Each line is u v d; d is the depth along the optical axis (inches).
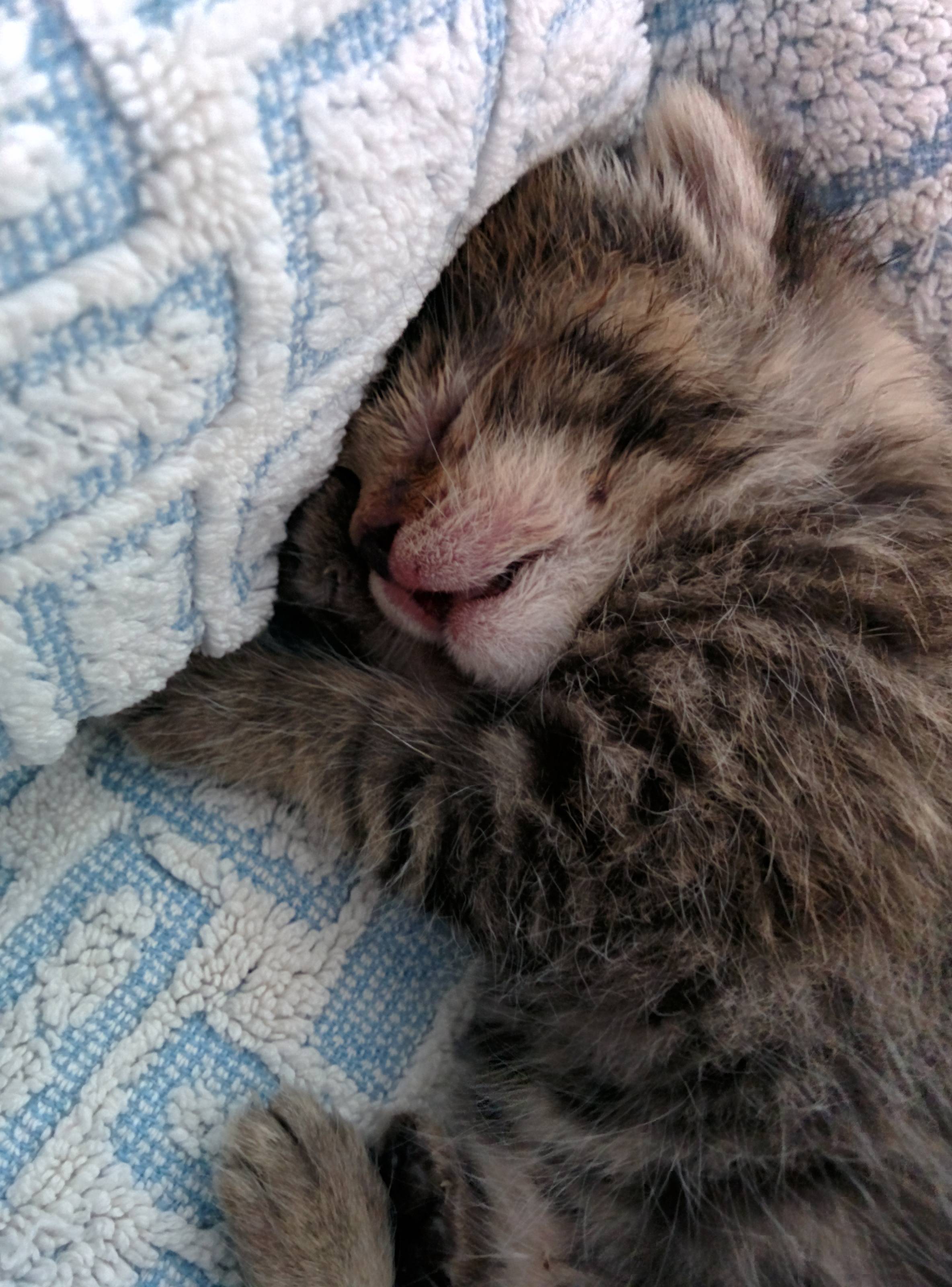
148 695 4.0
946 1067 4.3
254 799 4.6
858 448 4.9
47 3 2.5
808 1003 4.3
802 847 4.2
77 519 3.1
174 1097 4.0
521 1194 4.6
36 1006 4.0
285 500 4.0
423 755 4.6
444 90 3.4
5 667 3.3
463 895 4.5
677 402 4.5
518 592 4.5
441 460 4.5
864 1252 4.3
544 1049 4.7
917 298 5.3
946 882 4.3
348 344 3.6
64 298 2.7
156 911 4.2
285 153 3.0
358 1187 4.2
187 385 3.1
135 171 2.7
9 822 4.1
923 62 5.0
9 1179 3.8
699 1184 4.4
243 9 2.8
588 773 4.3
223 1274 4.0
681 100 4.8
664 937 4.2
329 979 4.4
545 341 4.5
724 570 4.6
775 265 4.8
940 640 4.5
